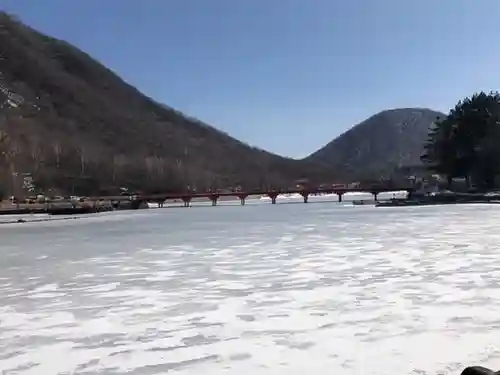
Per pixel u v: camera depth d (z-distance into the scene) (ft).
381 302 43.80
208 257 75.46
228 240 100.58
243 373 28.19
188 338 34.94
